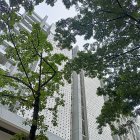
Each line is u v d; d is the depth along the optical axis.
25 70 11.92
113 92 13.35
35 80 12.36
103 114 13.57
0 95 11.28
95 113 32.34
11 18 11.88
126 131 13.71
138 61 13.14
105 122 13.64
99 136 28.80
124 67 13.44
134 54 13.12
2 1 11.58
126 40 12.73
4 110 18.45
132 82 12.42
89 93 35.59
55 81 12.58
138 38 12.42
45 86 12.38
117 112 13.35
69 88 32.47
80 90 34.25
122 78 12.84
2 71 12.40
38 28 12.40
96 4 12.49
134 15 12.07
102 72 13.83
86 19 12.67
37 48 12.26
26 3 11.89
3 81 12.15
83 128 28.09
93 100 35.06
